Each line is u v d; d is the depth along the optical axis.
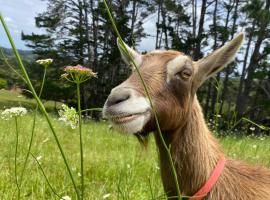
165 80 0.50
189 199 0.53
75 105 4.73
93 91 4.99
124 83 0.49
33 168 0.85
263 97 5.11
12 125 1.45
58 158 0.98
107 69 5.02
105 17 4.31
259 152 1.17
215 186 0.53
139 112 0.47
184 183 0.53
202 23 4.81
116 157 1.04
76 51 5.20
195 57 4.58
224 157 0.56
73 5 5.30
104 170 0.90
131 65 0.55
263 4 4.22
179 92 0.51
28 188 0.72
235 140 1.30
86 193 0.72
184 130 0.53
